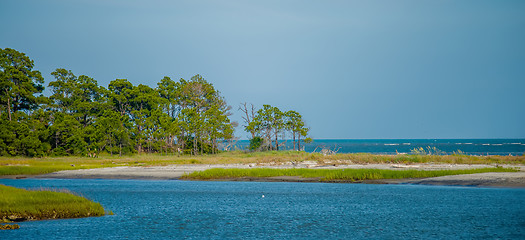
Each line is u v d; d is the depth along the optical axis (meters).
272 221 26.33
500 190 35.22
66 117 90.94
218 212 29.14
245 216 27.83
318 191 38.16
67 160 74.31
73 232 22.94
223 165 61.59
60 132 89.44
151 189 40.66
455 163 56.00
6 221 23.89
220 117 94.94
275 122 93.06
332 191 37.97
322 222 25.88
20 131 83.88
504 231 22.67
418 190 36.94
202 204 32.28
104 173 52.81
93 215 26.80
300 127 92.75
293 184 43.22
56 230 23.11
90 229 23.67
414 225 24.53
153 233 23.28
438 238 21.73
